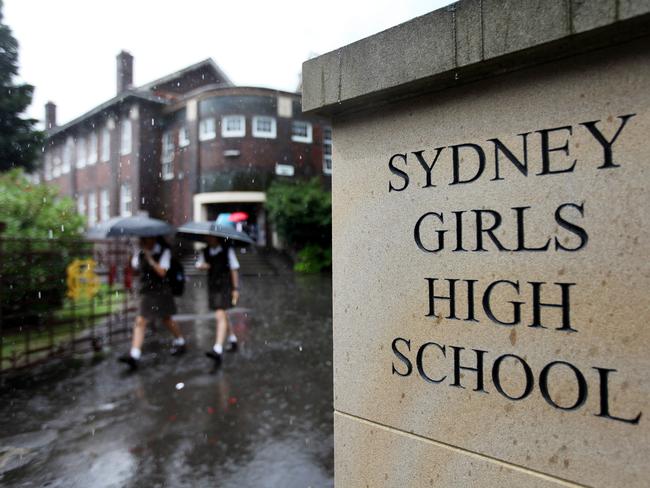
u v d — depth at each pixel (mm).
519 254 1391
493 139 1444
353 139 1805
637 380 1191
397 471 1677
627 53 1211
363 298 1778
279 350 6070
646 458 1177
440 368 1564
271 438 3334
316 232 21156
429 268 1590
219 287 5602
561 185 1316
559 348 1318
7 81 8305
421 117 1608
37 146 8883
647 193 1183
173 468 2912
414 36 1501
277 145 22656
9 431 3482
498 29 1324
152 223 5570
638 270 1193
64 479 2787
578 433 1285
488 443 1456
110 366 5305
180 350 5848
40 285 6363
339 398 1864
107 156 24359
